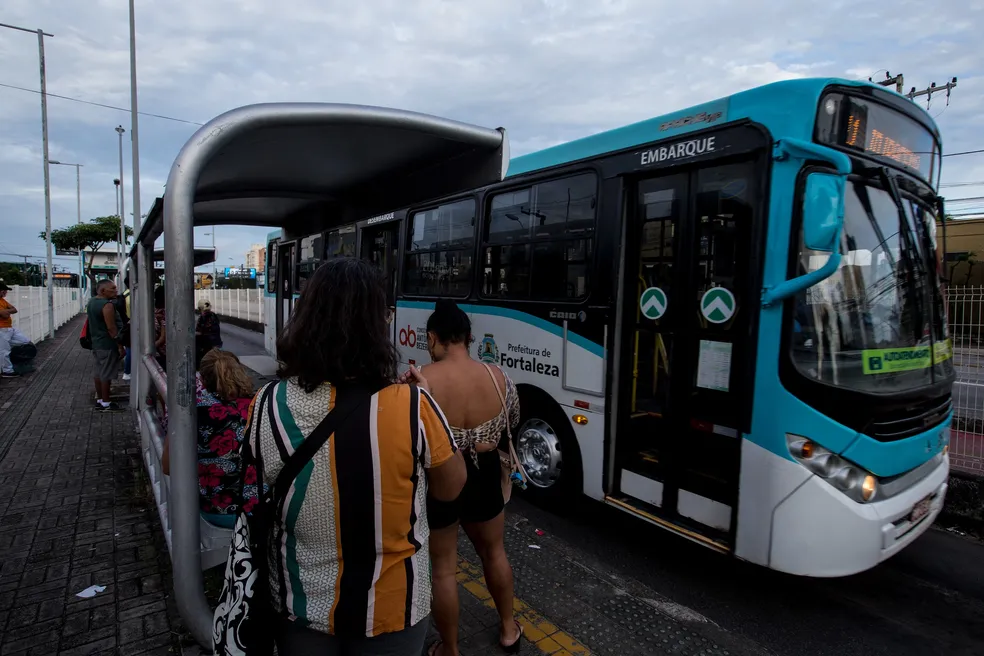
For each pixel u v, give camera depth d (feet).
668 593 12.38
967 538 15.88
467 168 12.44
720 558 14.06
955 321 19.90
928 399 12.09
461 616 11.05
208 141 8.77
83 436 22.90
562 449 15.70
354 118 9.56
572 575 12.94
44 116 70.44
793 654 10.52
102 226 132.16
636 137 13.83
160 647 9.93
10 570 12.49
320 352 5.14
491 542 9.49
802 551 10.65
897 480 11.47
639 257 14.02
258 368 40.22
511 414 9.26
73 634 10.27
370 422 5.12
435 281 20.84
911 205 12.75
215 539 10.46
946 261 14.07
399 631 5.29
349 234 25.98
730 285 11.92
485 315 18.22
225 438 10.60
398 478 5.17
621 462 14.26
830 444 10.59
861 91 11.62
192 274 8.93
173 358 9.05
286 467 5.07
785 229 10.87
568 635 10.62
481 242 18.53
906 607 12.23
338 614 5.06
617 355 14.17
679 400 12.90
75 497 16.52
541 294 16.30
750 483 11.25
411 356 22.13
